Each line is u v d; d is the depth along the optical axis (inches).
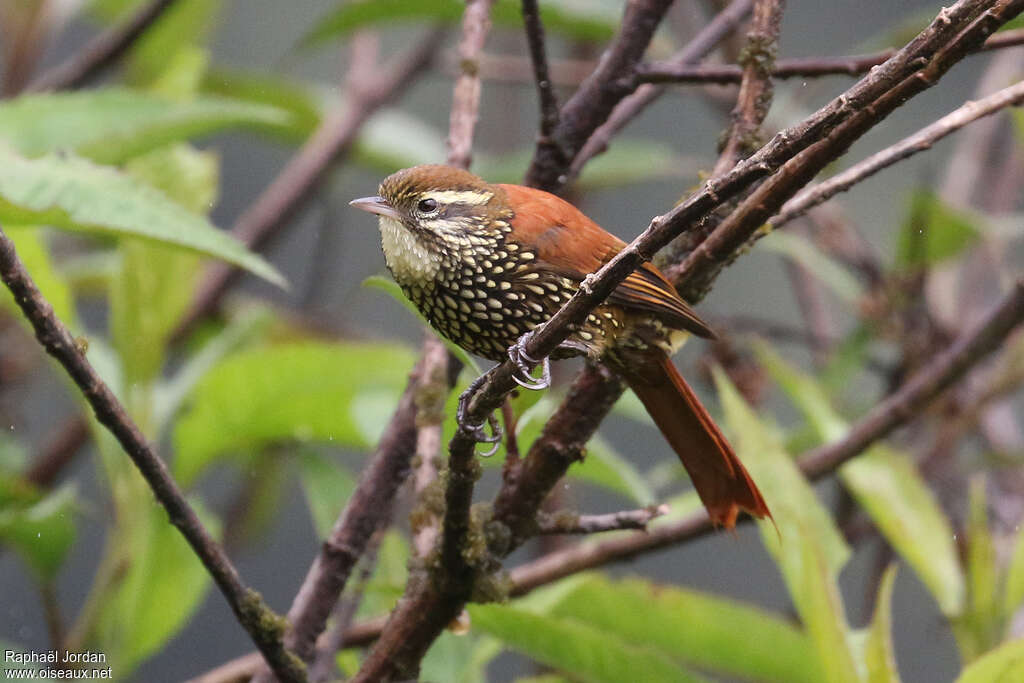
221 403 372.8
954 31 207.5
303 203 538.0
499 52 617.0
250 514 483.5
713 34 359.3
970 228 450.9
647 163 490.6
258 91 538.9
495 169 472.7
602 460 341.1
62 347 239.3
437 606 269.4
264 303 550.9
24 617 530.3
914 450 493.0
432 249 316.8
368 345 416.5
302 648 297.9
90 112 352.8
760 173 211.5
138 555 348.2
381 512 308.8
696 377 470.3
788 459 312.5
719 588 638.5
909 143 274.7
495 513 275.1
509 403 276.5
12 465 454.3
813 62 321.1
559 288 312.2
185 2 530.0
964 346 371.9
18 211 271.1
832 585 274.7
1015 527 448.8
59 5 494.6
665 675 289.4
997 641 323.0
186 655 585.0
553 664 297.0
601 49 584.7
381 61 737.0
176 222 278.7
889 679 269.7
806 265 486.9
